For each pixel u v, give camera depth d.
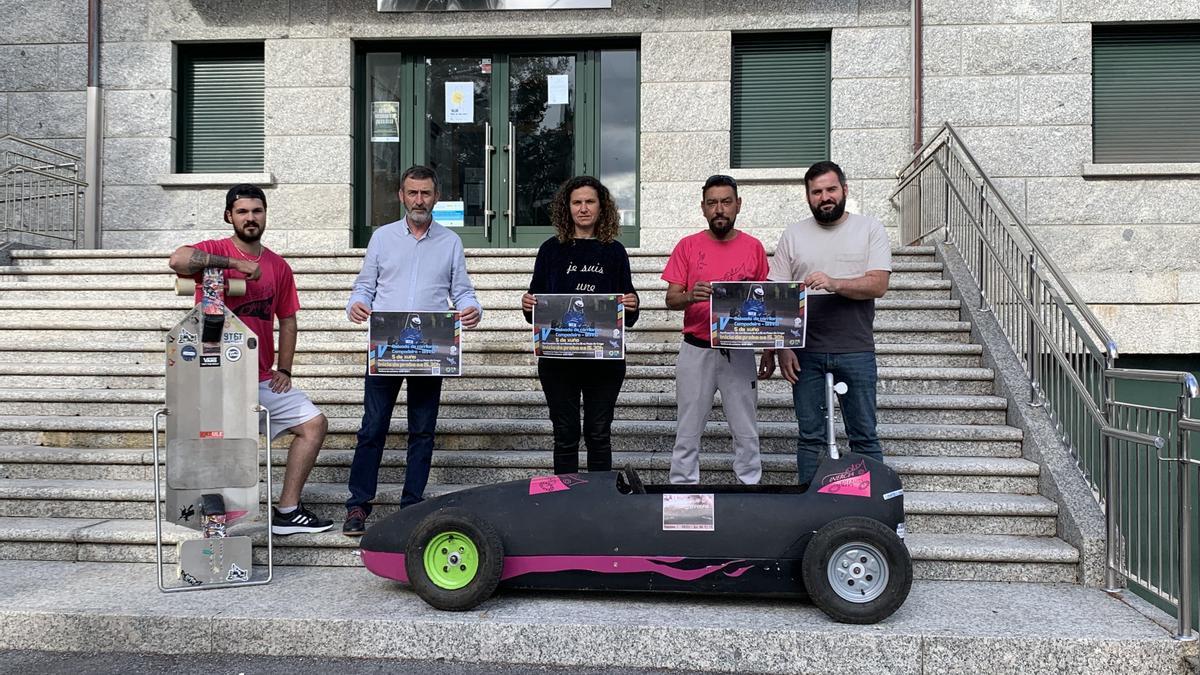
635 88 9.52
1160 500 4.10
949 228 7.55
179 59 9.64
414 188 4.81
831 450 4.22
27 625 4.04
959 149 8.80
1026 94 8.78
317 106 9.41
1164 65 8.80
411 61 9.65
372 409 4.80
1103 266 8.59
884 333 6.73
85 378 6.45
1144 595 4.32
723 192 4.71
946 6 8.88
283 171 9.42
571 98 9.57
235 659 3.93
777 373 6.41
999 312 6.46
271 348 4.88
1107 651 3.69
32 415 6.11
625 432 5.76
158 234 9.43
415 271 4.87
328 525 4.93
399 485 5.44
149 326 6.91
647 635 3.87
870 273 4.55
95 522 5.11
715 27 9.15
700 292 4.50
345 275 7.60
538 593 4.38
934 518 4.96
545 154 9.62
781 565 4.03
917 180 8.38
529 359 6.65
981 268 6.70
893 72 9.02
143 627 4.00
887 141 9.04
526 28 9.30
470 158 9.66
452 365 4.63
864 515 4.02
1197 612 3.99
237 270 4.41
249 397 4.47
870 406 4.66
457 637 3.92
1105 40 8.87
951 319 6.91
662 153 9.20
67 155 9.06
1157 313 8.29
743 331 4.48
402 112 9.66
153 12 9.45
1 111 9.55
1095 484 4.89
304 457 4.87
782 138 9.31
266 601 4.22
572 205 4.66
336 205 9.39
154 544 4.89
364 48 9.62
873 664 3.77
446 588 4.09
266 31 9.41
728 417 4.82
